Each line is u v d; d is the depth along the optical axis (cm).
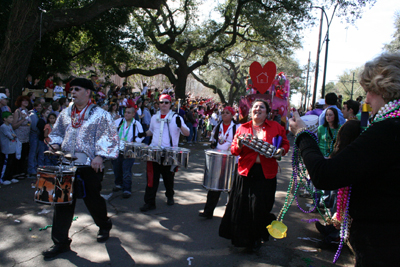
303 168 215
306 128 175
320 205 526
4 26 1152
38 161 670
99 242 370
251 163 343
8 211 461
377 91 150
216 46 2175
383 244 136
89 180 339
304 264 336
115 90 1422
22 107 648
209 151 453
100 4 1070
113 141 338
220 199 571
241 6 1967
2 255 332
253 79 876
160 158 475
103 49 1509
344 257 355
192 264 330
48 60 1465
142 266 322
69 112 339
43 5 1298
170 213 482
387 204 137
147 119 1265
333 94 548
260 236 346
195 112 1577
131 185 598
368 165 135
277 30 2038
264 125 366
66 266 314
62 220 333
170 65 2408
